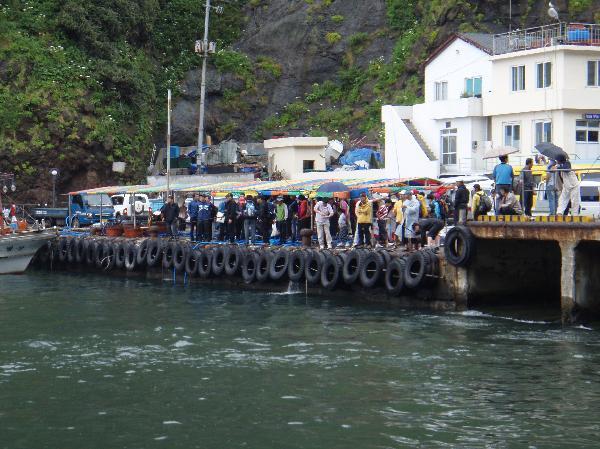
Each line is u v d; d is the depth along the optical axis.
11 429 18.78
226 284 40.19
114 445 17.88
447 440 17.97
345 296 35.19
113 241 46.62
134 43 76.31
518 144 51.91
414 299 32.97
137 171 69.19
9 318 31.42
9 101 65.25
